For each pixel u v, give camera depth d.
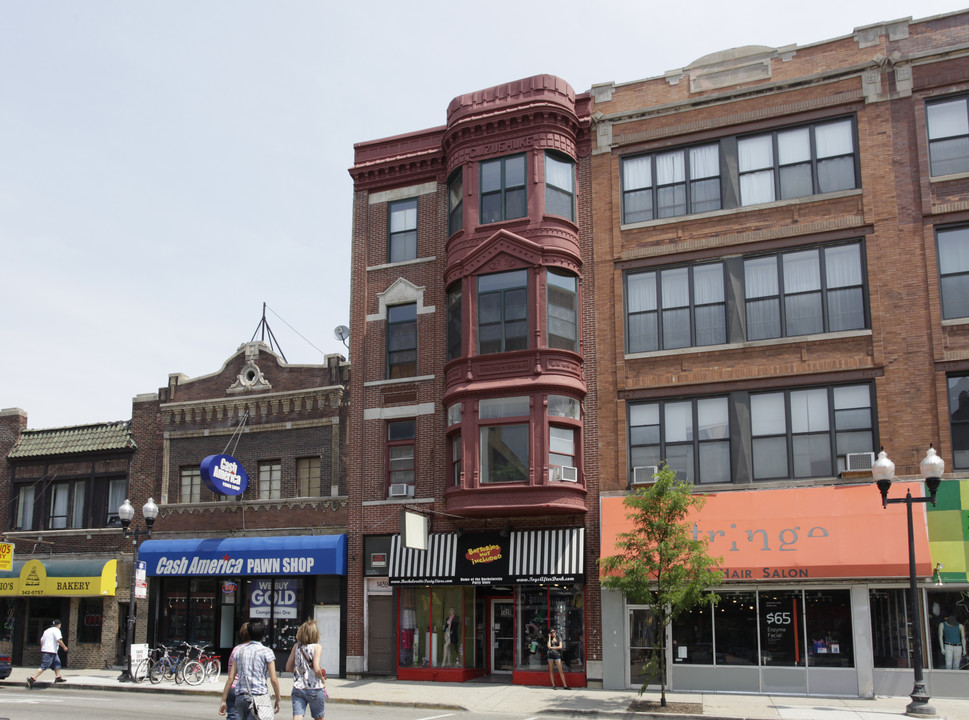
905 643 21.67
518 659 25.44
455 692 23.56
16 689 26.39
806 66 25.47
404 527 25.06
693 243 25.56
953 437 22.31
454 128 28.03
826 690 22.08
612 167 27.08
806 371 23.75
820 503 22.61
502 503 24.91
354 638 27.53
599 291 26.52
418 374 28.59
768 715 18.89
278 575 28.95
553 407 25.36
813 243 24.47
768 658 22.75
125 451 33.41
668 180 26.50
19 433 35.69
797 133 25.27
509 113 27.20
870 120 24.47
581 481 25.31
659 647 21.03
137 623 31.17
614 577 20.56
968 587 21.39
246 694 12.09
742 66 26.12
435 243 29.34
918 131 23.89
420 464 27.83
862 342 23.47
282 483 30.47
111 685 26.12
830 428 23.41
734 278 25.03
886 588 22.05
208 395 32.47
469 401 25.84
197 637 30.39
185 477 32.31
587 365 26.19
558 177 27.12
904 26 24.61
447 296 27.86
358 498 28.52
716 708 20.11
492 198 27.36
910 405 22.67
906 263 23.39
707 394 24.77
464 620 26.31
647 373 25.44
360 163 31.03
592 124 27.56
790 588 22.84
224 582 30.44
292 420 30.77
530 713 20.27
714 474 24.31
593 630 24.55
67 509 34.25
